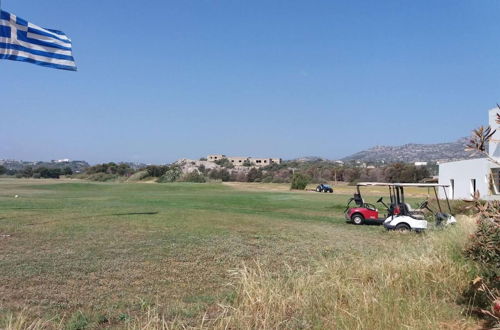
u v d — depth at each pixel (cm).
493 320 556
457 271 745
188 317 638
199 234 1487
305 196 4288
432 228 1463
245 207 2928
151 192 4666
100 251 1123
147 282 840
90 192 4475
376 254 993
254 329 571
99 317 630
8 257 1022
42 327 570
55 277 850
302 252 1183
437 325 552
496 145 2570
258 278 754
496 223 535
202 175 8050
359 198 2081
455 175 3466
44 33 1455
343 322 553
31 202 2781
